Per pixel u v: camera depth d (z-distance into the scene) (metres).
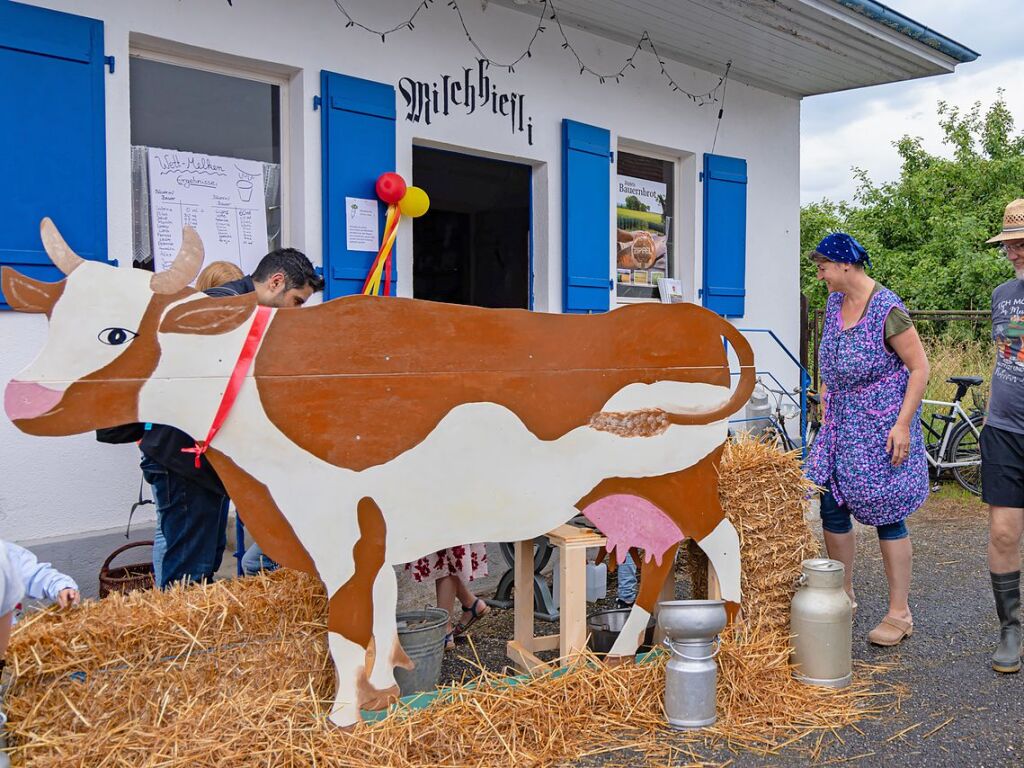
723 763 2.73
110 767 2.30
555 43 6.13
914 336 3.59
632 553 3.68
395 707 2.67
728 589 3.35
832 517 3.89
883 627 3.83
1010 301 3.56
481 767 2.60
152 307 2.43
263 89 4.93
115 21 4.16
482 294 6.98
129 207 4.27
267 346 2.51
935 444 7.78
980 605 4.43
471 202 6.88
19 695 2.33
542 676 3.03
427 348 2.71
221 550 3.73
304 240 4.96
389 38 5.23
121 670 2.46
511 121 5.92
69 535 4.08
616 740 2.85
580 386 3.01
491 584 4.76
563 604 3.21
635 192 7.08
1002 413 3.53
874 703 3.21
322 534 2.58
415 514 2.71
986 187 17.39
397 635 2.71
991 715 3.12
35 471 4.00
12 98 3.86
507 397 2.86
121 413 2.39
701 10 6.01
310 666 2.70
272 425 2.52
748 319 7.83
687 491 3.25
